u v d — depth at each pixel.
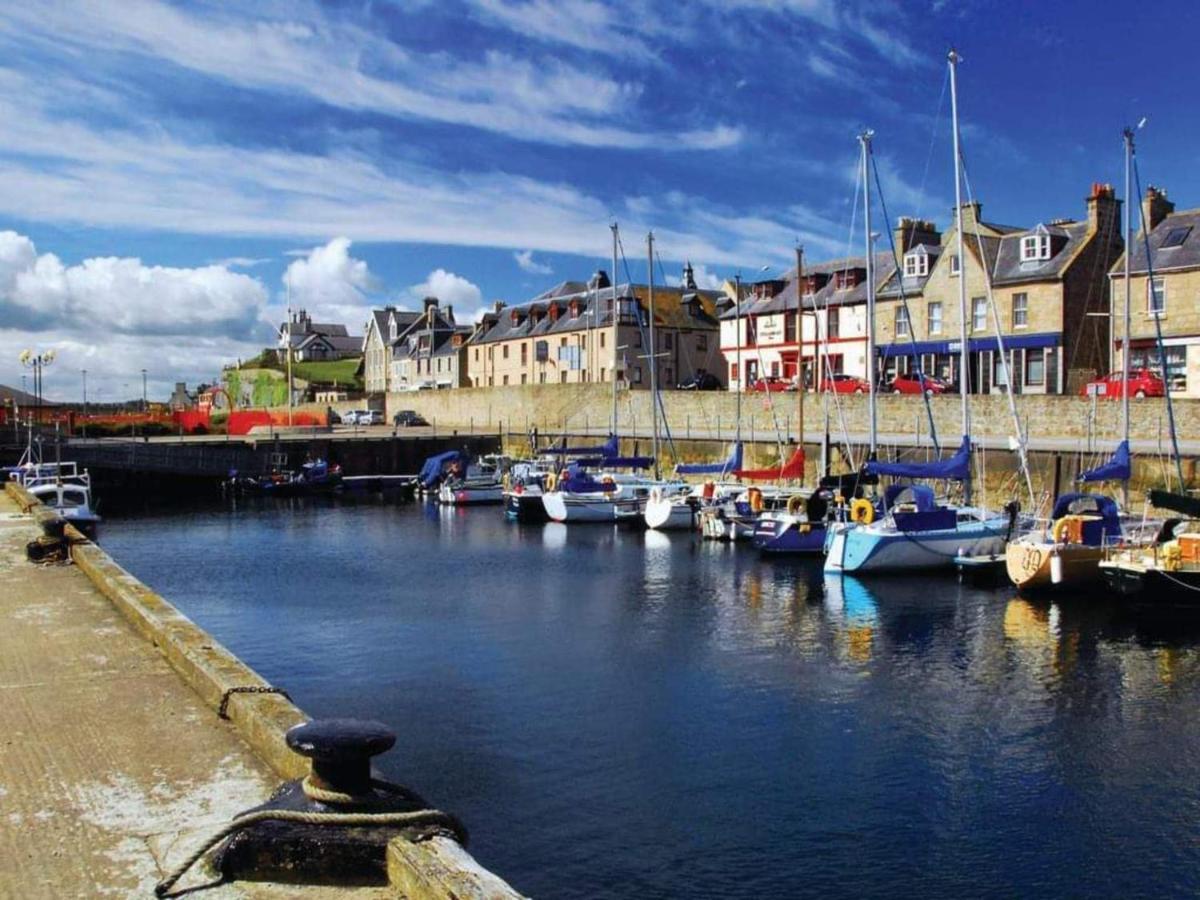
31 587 11.73
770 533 29.89
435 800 11.50
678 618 21.22
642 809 11.30
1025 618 20.83
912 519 26.06
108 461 52.91
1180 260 40.03
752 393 48.69
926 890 9.61
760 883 9.70
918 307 49.47
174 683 7.38
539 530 37.75
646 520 37.38
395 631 20.19
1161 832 10.81
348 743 4.29
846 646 18.59
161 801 5.08
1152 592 20.06
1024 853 10.34
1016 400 37.75
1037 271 44.28
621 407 57.53
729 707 14.93
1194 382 39.31
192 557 31.56
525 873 9.86
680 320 71.25
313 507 48.16
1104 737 13.61
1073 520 23.28
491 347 83.88
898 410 41.69
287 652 18.48
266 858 4.17
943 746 13.30
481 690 15.85
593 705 15.04
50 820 4.84
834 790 11.88
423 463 62.69
